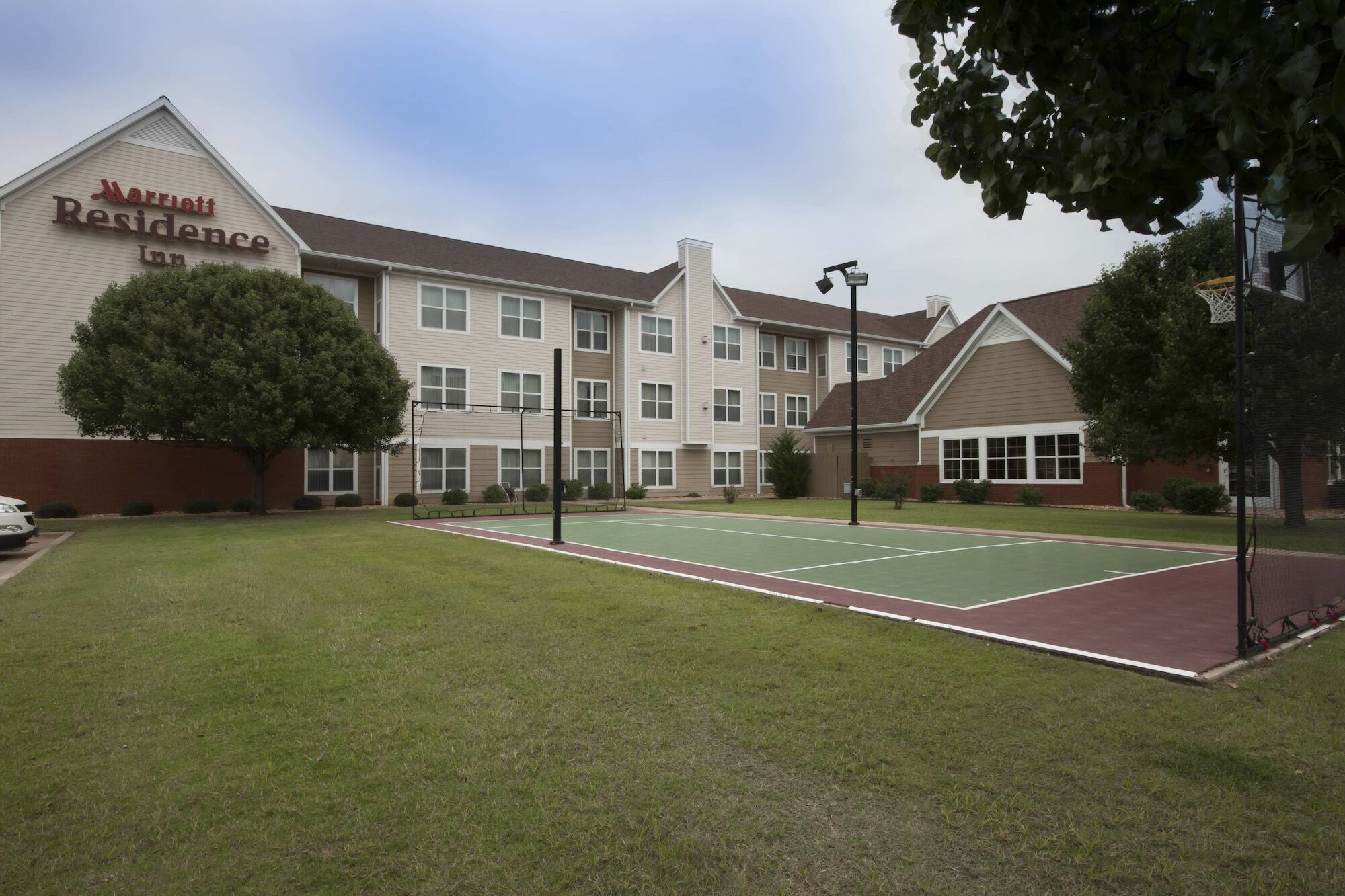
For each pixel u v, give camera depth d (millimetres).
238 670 5395
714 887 2764
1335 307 5949
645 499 33625
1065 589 8781
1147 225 2822
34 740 4137
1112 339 17594
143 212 23109
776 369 40906
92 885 2777
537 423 31359
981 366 28531
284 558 11664
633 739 4102
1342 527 6699
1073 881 2777
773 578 9656
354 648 6020
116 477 23094
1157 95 2436
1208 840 3045
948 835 3105
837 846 3033
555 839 3084
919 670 5297
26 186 21641
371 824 3213
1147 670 5203
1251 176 2543
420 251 30422
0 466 21359
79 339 19469
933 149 3293
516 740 4098
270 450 22703
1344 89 1651
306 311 21062
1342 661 5574
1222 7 2059
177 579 9547
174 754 3945
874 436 33875
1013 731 4156
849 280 18609
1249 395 5828
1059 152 2941
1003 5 2566
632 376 34281
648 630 6586
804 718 4395
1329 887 2729
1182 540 14500
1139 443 17547
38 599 8195
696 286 36500
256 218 25062
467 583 9133
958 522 19172
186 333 19047
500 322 30469
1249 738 4051
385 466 27516
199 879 2814
